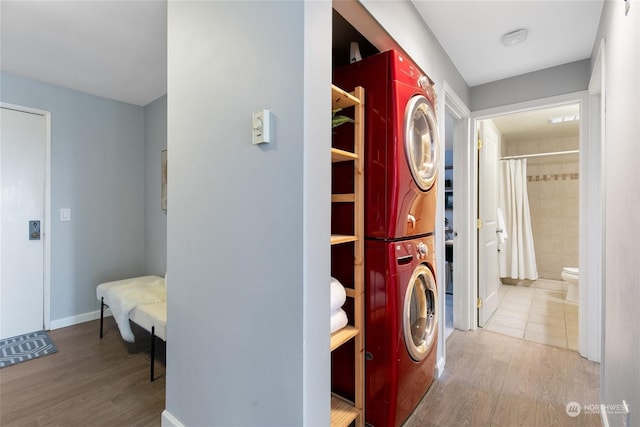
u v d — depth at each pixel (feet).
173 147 4.93
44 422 5.31
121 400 5.91
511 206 15.17
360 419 4.99
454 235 9.67
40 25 6.41
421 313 6.10
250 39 3.62
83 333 9.10
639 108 3.43
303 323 3.13
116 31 6.67
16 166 8.77
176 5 4.79
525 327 9.68
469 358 7.60
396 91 4.93
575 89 7.89
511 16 6.17
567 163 14.92
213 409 4.23
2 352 7.82
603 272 5.59
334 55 6.87
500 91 9.00
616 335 4.52
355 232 5.05
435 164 6.08
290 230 3.22
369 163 5.14
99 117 10.32
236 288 3.86
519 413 5.54
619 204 4.37
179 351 4.86
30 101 8.93
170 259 5.06
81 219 9.97
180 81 4.74
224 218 4.02
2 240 8.57
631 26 3.76
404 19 5.51
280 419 3.35
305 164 3.12
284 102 3.26
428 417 5.43
